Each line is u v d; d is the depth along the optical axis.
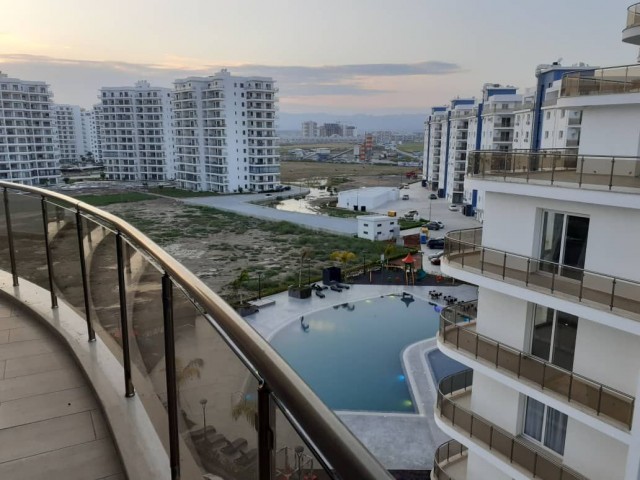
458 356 9.60
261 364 1.20
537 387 8.34
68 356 3.57
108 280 3.17
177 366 2.14
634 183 7.66
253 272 34.09
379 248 40.91
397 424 16.69
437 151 79.94
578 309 7.73
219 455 1.75
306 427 0.99
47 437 2.68
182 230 48.19
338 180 109.06
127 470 2.33
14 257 4.71
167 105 88.62
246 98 76.56
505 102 54.34
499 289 8.90
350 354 22.36
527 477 8.56
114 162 90.00
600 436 8.09
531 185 8.50
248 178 79.25
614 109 9.04
